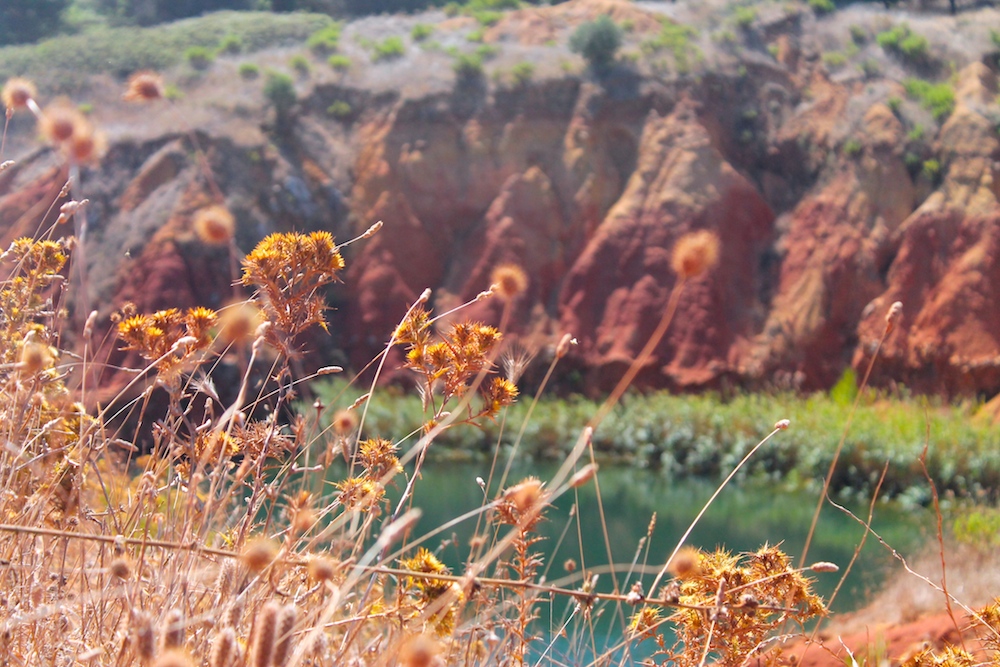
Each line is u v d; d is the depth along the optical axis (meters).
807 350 27.38
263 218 27.12
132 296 23.80
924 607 6.79
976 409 25.20
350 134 30.42
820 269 28.75
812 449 18.66
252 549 1.68
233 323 1.78
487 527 2.34
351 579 1.48
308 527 2.01
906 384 26.78
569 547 8.89
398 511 2.20
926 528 13.17
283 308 2.52
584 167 30.17
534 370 25.72
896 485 17.52
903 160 30.47
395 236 28.31
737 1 37.16
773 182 31.41
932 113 31.47
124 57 31.64
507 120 30.84
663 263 28.06
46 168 15.45
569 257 28.83
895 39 34.56
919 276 28.31
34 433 2.27
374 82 31.66
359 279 27.23
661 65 32.53
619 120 31.28
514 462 18.42
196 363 2.23
